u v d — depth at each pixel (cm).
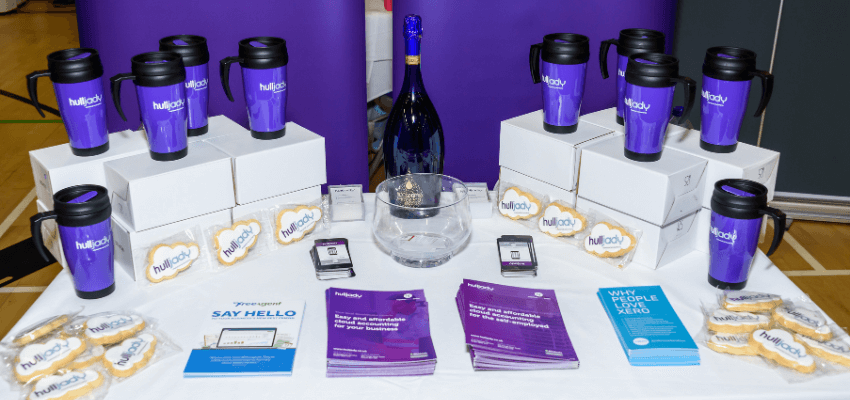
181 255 113
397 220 115
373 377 91
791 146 267
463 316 102
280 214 122
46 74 109
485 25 181
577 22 183
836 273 235
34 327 95
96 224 101
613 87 194
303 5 175
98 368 90
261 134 123
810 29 246
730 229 105
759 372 92
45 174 111
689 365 93
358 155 198
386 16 221
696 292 111
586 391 88
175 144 112
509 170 136
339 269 114
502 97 189
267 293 110
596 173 120
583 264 120
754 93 261
